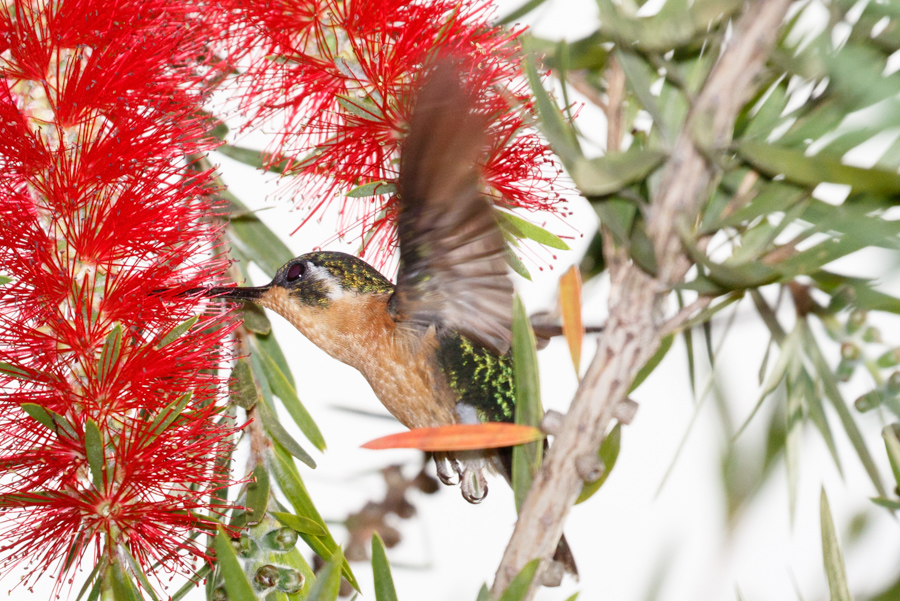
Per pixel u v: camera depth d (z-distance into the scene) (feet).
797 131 5.19
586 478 5.60
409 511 10.05
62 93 7.80
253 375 9.26
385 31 8.59
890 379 6.37
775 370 6.74
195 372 8.11
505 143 8.18
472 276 8.97
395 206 9.30
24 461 7.51
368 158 9.01
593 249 8.57
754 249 5.51
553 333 9.39
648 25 5.28
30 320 7.79
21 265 7.55
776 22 5.04
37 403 7.47
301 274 9.68
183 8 8.50
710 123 5.16
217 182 9.35
